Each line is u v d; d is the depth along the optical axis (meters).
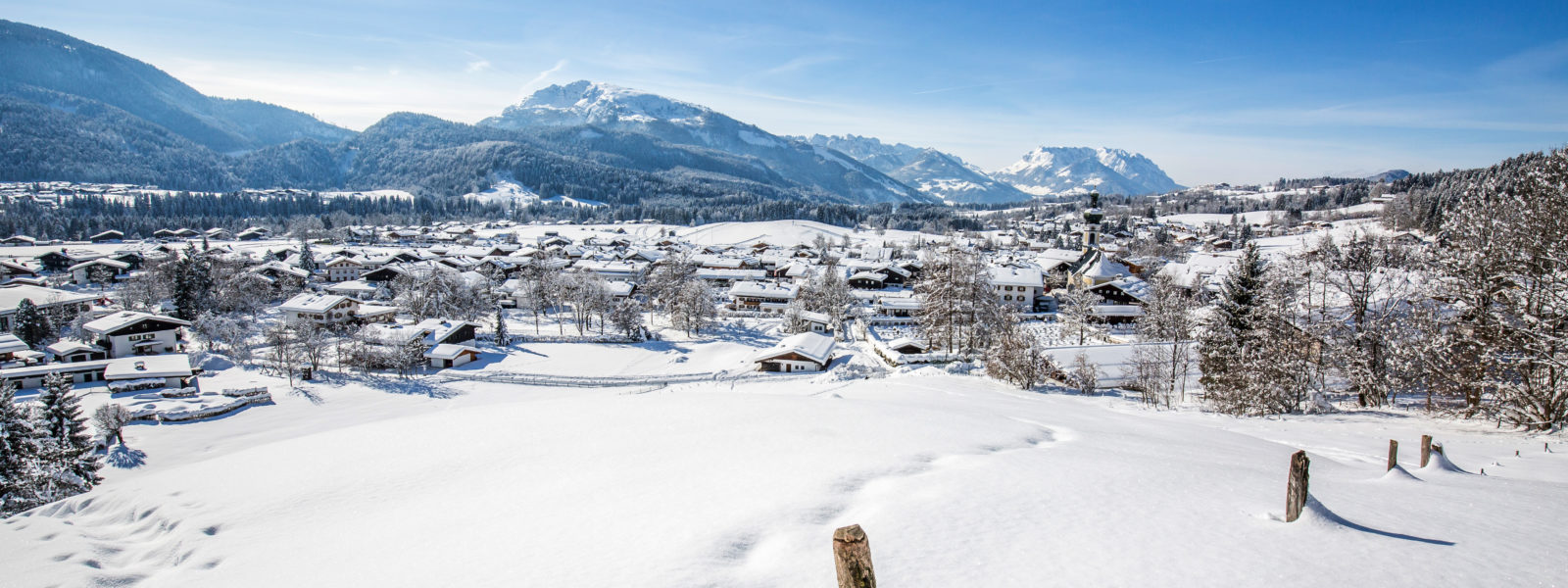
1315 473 20.16
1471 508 14.66
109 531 22.92
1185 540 12.37
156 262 136.88
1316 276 48.44
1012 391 56.69
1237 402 42.66
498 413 41.69
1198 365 57.75
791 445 24.88
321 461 30.91
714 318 106.38
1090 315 92.81
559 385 73.69
